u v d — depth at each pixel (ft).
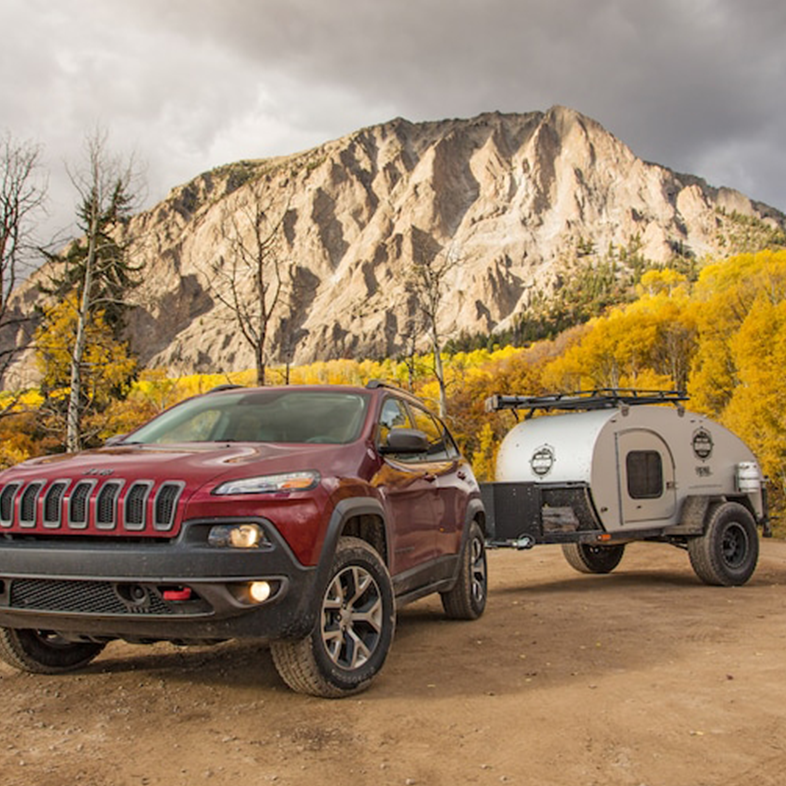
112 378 96.07
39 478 13.67
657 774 10.39
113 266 88.53
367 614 14.64
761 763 10.74
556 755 11.10
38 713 13.29
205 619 12.62
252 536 12.73
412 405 20.81
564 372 273.54
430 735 11.96
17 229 61.72
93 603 13.03
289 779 10.33
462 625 21.31
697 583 32.04
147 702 13.88
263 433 16.80
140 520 12.87
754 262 361.30
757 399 132.98
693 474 32.12
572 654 17.47
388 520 16.08
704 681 14.98
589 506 29.45
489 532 30.22
